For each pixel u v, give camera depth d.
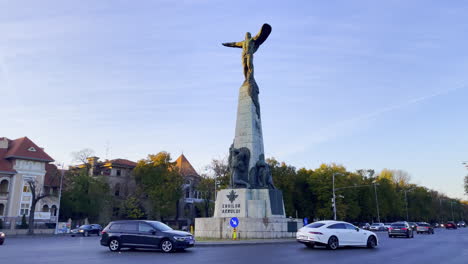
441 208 132.62
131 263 14.20
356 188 77.75
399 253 18.80
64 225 56.53
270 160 69.25
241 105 33.31
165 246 18.78
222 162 66.81
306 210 72.69
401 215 93.94
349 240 21.23
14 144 66.38
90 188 63.88
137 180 72.19
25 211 62.09
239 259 15.65
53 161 66.62
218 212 30.59
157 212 69.06
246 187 30.47
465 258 16.62
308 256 16.95
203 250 20.09
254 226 28.34
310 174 75.88
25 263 14.16
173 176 70.25
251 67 34.38
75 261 14.87
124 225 19.89
